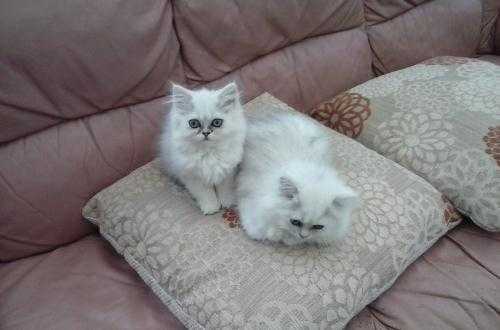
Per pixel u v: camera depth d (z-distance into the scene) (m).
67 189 1.24
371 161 1.36
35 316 1.07
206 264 1.04
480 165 1.29
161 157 1.30
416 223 1.19
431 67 1.76
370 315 1.11
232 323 0.93
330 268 1.04
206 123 1.10
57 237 1.28
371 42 1.96
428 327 1.06
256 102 1.54
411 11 2.06
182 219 1.15
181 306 1.02
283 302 0.96
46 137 1.20
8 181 1.15
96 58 1.16
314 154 1.23
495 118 1.39
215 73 1.49
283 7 1.52
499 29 2.38
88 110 1.25
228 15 1.39
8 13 1.02
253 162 1.18
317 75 1.76
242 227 1.13
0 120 1.09
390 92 1.62
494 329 1.07
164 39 1.30
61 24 1.09
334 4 1.68
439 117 1.44
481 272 1.20
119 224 1.18
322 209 1.00
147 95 1.35
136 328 1.04
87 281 1.17
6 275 1.19
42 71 1.10
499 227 1.25
